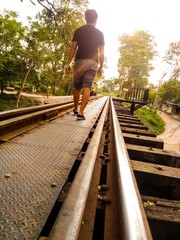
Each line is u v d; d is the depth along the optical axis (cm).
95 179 181
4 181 165
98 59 473
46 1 758
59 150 254
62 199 151
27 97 2441
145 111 4156
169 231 137
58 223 98
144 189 209
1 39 1838
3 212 128
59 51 1859
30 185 163
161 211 146
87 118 536
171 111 5500
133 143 359
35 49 1947
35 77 2223
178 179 203
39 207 135
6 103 2028
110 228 123
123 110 1217
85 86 445
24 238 108
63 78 3328
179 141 2614
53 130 361
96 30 426
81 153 255
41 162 211
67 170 198
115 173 198
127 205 120
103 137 338
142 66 5806
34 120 394
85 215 133
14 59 2014
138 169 211
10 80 2262
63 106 605
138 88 1753
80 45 429
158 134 2908
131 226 100
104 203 147
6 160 206
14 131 311
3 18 1798
